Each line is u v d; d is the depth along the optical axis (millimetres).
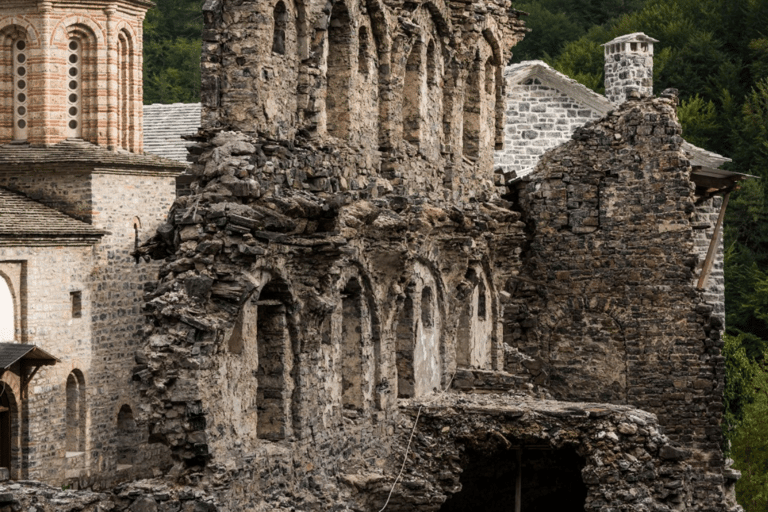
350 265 47156
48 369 76812
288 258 42344
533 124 81500
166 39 109438
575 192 64750
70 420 79438
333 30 48312
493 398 53906
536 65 80938
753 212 108250
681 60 114875
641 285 64188
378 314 49406
